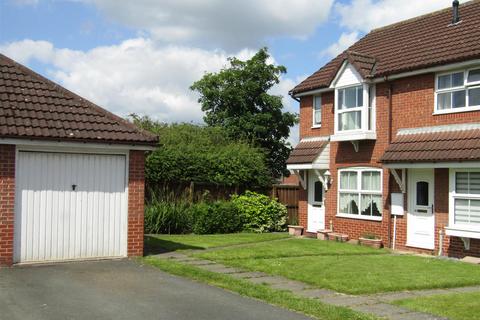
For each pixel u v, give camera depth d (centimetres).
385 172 1764
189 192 2222
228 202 2173
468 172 1489
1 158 1161
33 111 1234
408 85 1702
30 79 1324
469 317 804
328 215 2002
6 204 1164
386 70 1733
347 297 941
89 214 1262
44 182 1212
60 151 1223
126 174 1302
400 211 1700
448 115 1570
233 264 1251
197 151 2331
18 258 1180
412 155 1573
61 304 836
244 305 858
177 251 1465
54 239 1221
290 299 888
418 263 1348
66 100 1311
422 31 1927
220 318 779
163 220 1978
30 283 988
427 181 1627
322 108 2053
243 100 3606
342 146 1950
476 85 1505
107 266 1187
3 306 814
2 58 1349
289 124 3762
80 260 1246
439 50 1644
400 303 893
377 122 1805
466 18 1788
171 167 2170
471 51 1498
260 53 3662
